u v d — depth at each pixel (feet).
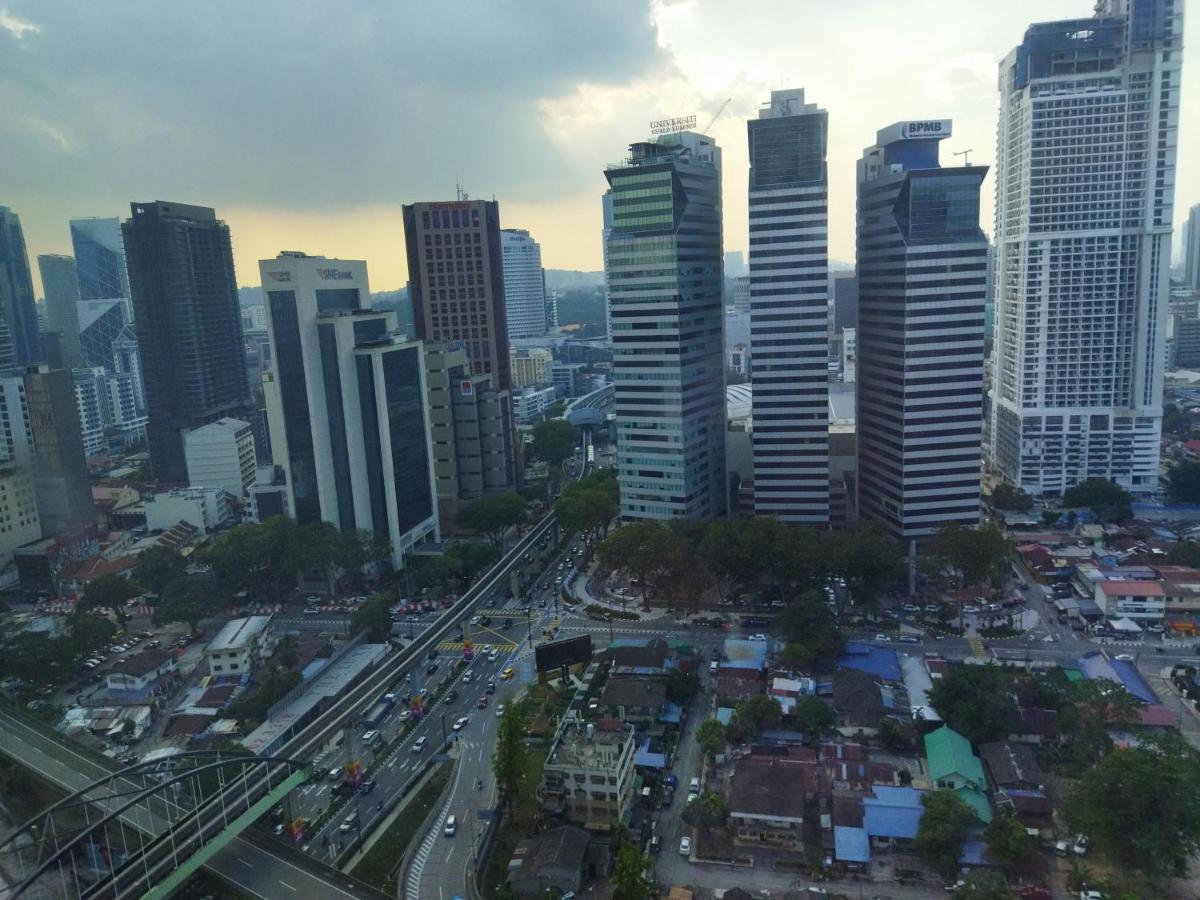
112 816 426.51
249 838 486.79
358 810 547.49
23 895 479.00
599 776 513.86
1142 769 457.68
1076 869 449.89
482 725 652.48
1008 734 572.10
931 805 487.61
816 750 581.53
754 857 490.08
